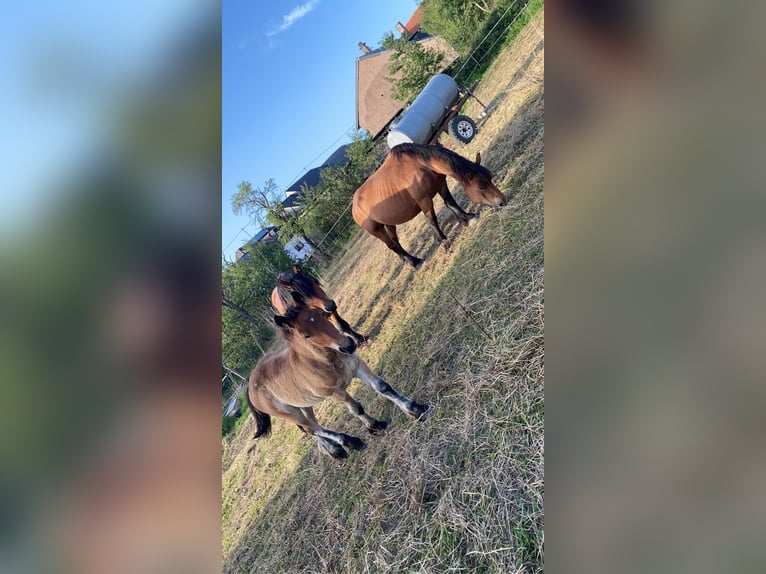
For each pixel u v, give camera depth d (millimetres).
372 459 3361
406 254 5324
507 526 2104
